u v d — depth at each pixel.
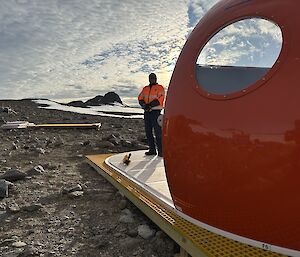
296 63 2.58
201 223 3.35
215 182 3.00
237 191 2.85
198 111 3.12
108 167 6.47
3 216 4.93
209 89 3.11
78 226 4.55
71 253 3.84
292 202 2.58
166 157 3.59
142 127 15.86
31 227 4.55
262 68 2.90
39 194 5.88
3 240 4.16
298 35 2.63
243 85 2.92
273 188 2.64
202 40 3.38
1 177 6.60
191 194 3.31
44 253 3.84
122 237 4.21
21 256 3.74
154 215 3.92
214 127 2.95
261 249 2.88
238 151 2.79
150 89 6.92
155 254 3.79
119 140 10.90
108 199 5.53
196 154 3.13
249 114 2.73
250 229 2.89
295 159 2.51
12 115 20.69
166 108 3.58
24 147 10.14
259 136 2.66
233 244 2.99
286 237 2.71
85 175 7.11
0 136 12.47
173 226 3.43
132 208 5.09
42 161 8.52
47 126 14.54
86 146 10.59
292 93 2.54
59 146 10.62
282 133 2.56
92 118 20.44
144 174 5.44
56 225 4.60
